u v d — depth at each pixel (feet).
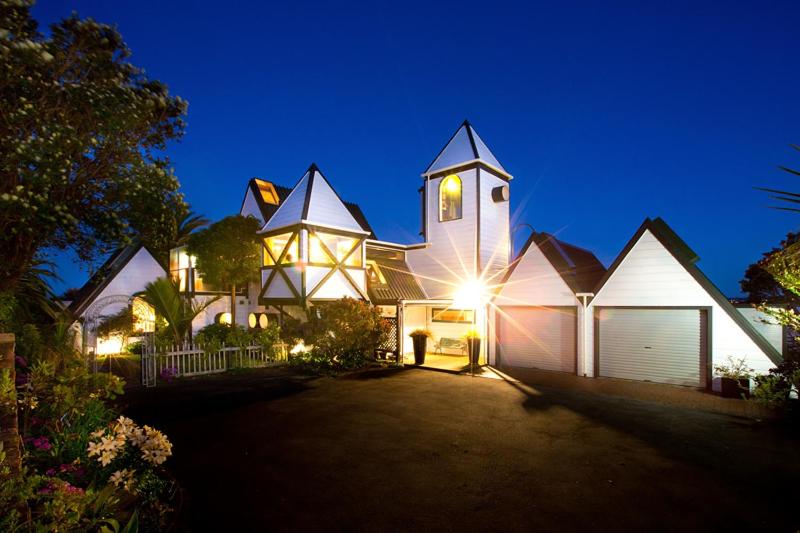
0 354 12.42
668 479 18.48
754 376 32.94
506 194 62.90
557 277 46.26
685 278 38.60
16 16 22.04
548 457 21.02
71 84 23.24
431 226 66.08
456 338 57.67
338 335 47.01
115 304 54.80
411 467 19.70
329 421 26.89
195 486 17.51
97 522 11.14
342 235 56.13
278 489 17.30
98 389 18.76
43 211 21.83
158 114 28.91
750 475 18.89
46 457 14.71
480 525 14.74
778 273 24.36
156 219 29.04
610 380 40.96
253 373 43.70
